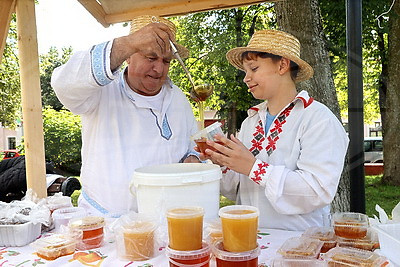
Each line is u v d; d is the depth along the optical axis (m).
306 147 1.33
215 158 1.33
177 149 1.69
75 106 1.53
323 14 1.95
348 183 1.87
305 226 1.35
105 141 1.62
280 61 1.42
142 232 1.05
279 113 1.47
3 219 1.25
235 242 0.90
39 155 1.92
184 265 0.91
